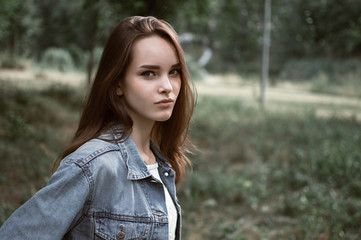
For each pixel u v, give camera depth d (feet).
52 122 26.91
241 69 77.15
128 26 3.56
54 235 2.92
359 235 11.56
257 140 25.08
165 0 24.76
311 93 70.18
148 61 3.48
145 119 3.82
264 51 45.39
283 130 28.96
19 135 20.40
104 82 3.53
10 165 15.76
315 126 30.27
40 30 70.18
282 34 33.86
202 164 19.43
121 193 3.33
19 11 63.05
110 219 3.23
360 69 81.51
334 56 94.17
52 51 74.95
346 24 43.68
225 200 15.40
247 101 50.93
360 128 29.22
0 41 71.67
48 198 2.94
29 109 28.71
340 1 44.27
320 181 16.85
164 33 3.57
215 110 40.65
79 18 37.04
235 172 18.95
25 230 2.84
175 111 4.41
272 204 15.11
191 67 86.02
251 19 33.63
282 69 98.58
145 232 3.38
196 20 33.60
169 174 4.15
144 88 3.50
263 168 19.01
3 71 65.51
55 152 17.07
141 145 3.88
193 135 26.30
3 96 31.01
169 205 3.98
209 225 13.08
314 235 11.78
